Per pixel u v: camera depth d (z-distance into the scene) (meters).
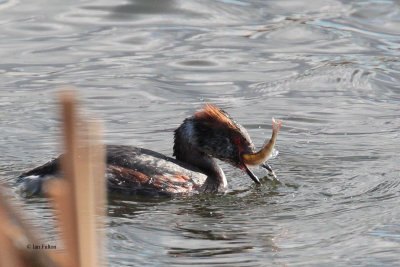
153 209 9.57
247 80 17.75
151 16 21.56
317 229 8.77
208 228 8.74
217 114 11.77
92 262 2.05
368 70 18.23
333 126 14.88
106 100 16.11
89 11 21.62
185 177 10.72
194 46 19.69
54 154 12.48
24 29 20.19
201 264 7.33
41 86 16.70
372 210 9.65
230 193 10.89
